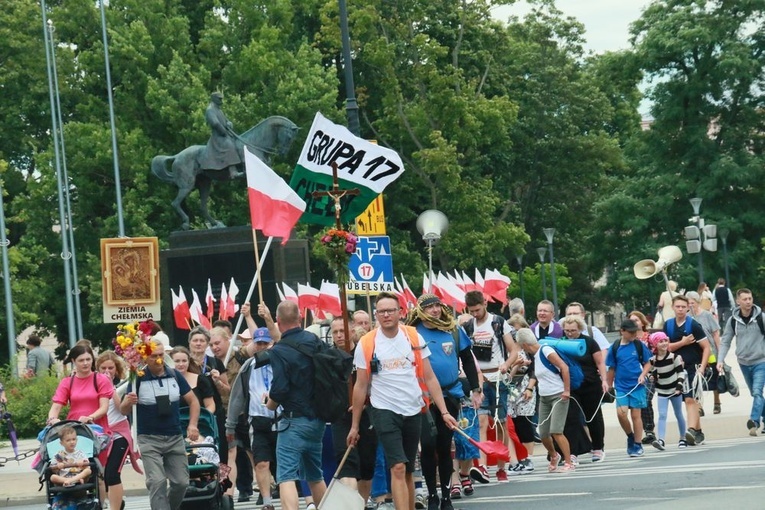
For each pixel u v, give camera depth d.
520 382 49.81
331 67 151.50
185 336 88.69
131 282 91.44
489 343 45.97
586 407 48.31
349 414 34.50
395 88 153.62
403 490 30.72
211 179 91.75
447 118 153.38
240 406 39.34
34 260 152.12
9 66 161.38
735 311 54.53
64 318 158.25
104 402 37.97
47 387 87.81
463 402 39.66
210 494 36.84
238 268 87.19
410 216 160.12
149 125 153.62
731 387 64.88
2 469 68.62
